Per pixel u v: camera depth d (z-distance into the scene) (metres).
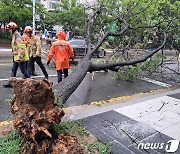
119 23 8.77
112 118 4.52
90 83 7.45
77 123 4.11
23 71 6.48
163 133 3.95
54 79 7.73
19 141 3.07
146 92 6.71
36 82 2.86
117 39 8.87
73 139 3.15
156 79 8.52
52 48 6.31
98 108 5.18
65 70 6.54
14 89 2.97
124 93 6.50
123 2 11.35
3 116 4.49
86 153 3.16
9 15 20.38
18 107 2.96
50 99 2.99
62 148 2.88
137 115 4.71
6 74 8.05
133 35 9.38
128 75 8.11
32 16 21.48
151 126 4.20
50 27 26.03
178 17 9.60
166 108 5.17
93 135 3.78
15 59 6.35
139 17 9.47
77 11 17.81
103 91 6.61
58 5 21.27
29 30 7.36
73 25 19.56
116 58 8.82
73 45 14.02
